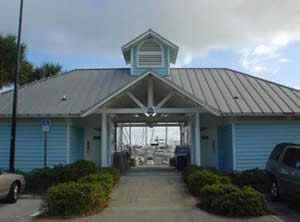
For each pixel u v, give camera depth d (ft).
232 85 80.02
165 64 84.53
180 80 82.53
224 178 50.31
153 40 84.53
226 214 38.37
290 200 48.78
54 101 74.08
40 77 114.42
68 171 58.34
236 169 68.33
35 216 38.83
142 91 71.31
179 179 63.82
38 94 77.61
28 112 69.36
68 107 71.41
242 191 39.60
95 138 78.95
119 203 45.75
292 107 69.92
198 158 66.80
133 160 116.26
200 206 42.96
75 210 38.47
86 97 75.51
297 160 45.65
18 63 62.44
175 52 86.58
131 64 84.89
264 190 56.49
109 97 64.95
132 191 53.47
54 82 83.82
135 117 82.79
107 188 46.52
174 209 41.73
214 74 86.38
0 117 70.08
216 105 70.03
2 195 46.60
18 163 70.64
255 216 38.17
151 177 66.74
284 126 69.77
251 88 78.48
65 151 70.38
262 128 69.56
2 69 82.28
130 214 39.19
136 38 83.66
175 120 86.84
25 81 102.63
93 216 38.40
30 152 70.79
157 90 71.05
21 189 51.06
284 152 48.47
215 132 79.00
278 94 75.46
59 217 37.96
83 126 79.36
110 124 76.43
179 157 85.56
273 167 49.73
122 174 73.05
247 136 69.31
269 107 69.67
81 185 40.65
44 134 70.54
